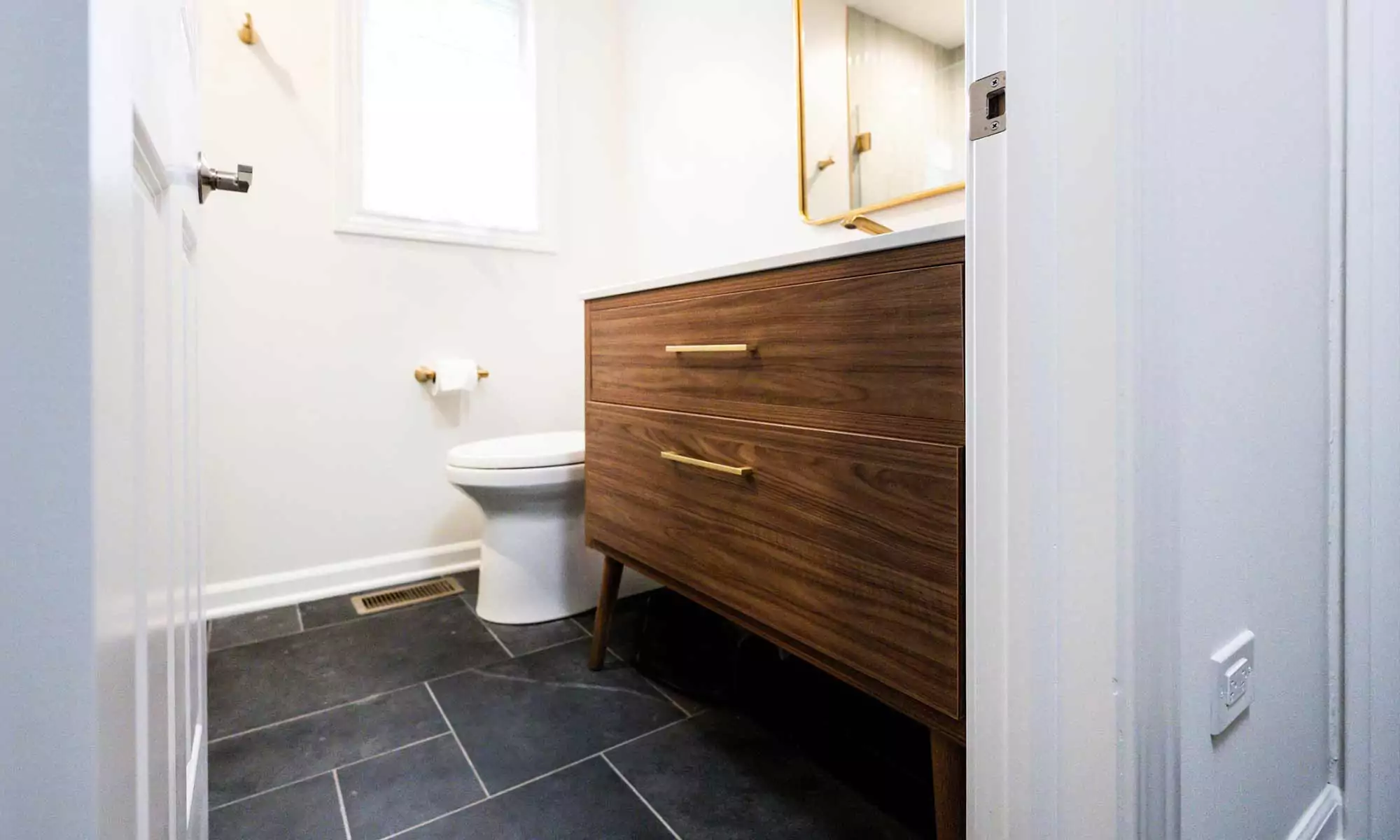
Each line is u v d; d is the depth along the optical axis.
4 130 0.26
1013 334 0.59
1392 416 0.90
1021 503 0.59
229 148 1.75
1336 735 0.92
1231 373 0.66
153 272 0.46
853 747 1.17
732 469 1.01
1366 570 0.89
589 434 1.44
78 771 0.27
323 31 1.85
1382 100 0.85
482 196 2.16
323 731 1.21
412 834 0.96
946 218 1.37
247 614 1.76
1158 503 0.54
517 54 2.21
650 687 1.38
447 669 1.45
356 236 1.92
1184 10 0.56
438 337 2.06
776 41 1.75
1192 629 0.61
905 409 0.76
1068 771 0.57
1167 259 0.54
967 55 0.62
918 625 0.76
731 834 0.95
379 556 1.98
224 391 1.76
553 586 1.72
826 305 0.86
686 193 2.07
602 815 1.00
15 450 0.26
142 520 0.40
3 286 0.26
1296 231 0.77
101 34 0.29
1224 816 0.68
